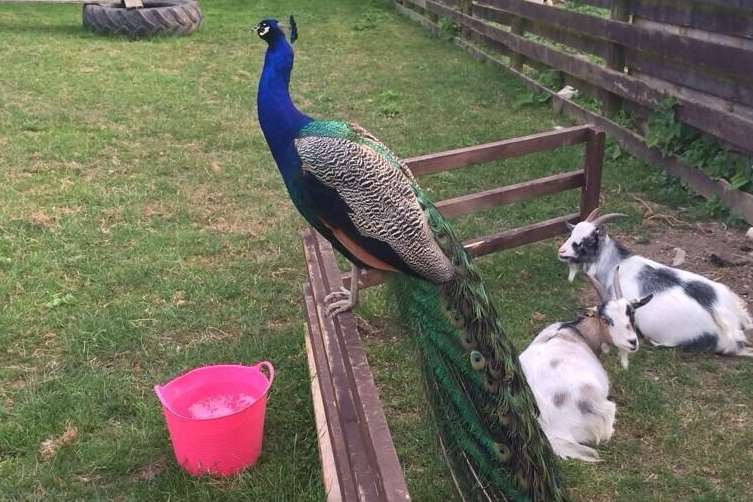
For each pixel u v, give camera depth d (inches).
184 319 93.3
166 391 70.9
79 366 84.5
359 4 324.5
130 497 66.9
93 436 74.1
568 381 72.1
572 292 100.9
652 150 140.3
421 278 61.3
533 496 57.4
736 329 87.7
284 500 66.5
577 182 108.7
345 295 73.7
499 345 61.1
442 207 100.3
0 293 96.9
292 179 64.7
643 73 151.6
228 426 66.7
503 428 58.1
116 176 135.5
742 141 117.1
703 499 67.1
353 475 53.1
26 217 117.6
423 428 72.3
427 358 60.6
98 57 221.0
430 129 162.1
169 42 243.4
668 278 89.8
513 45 204.4
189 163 142.3
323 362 69.8
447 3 259.0
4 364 84.5
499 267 106.8
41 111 169.2
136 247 109.8
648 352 87.9
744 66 118.2
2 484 67.9
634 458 72.3
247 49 235.8
